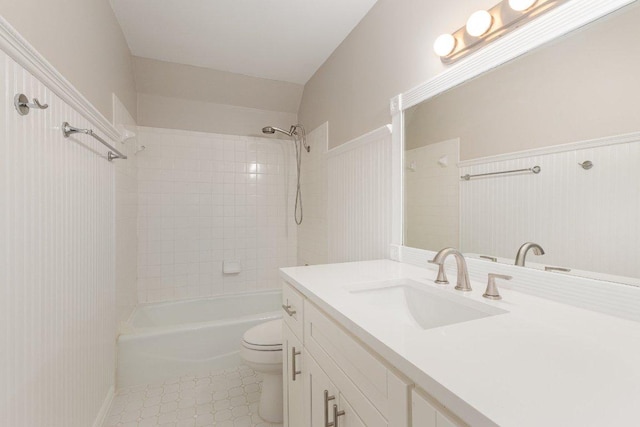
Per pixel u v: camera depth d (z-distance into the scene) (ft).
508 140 3.25
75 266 3.75
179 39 6.67
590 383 1.45
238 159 9.30
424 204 4.39
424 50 4.34
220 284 9.07
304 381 3.37
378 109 5.42
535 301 2.76
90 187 4.28
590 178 2.58
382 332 2.07
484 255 3.54
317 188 8.21
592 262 2.56
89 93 4.35
